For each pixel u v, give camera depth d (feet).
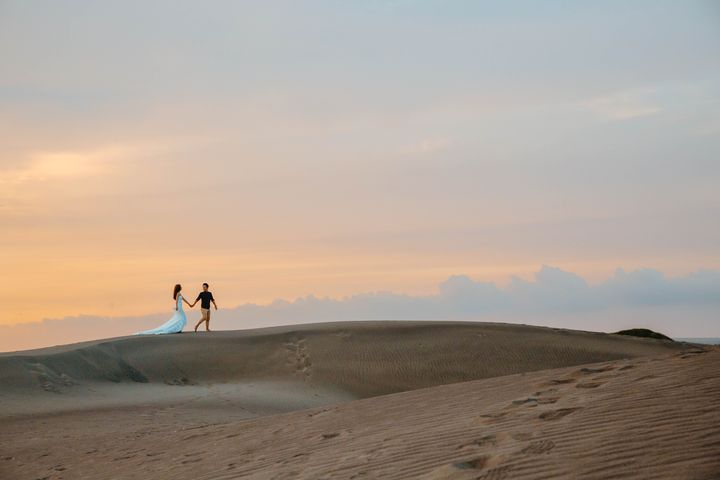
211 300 123.65
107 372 98.27
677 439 18.60
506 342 114.83
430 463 21.66
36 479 40.86
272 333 117.91
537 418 24.08
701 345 118.73
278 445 33.35
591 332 123.75
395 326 122.83
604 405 23.70
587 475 17.22
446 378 105.19
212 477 29.09
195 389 95.61
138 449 44.80
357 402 41.96
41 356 94.94
